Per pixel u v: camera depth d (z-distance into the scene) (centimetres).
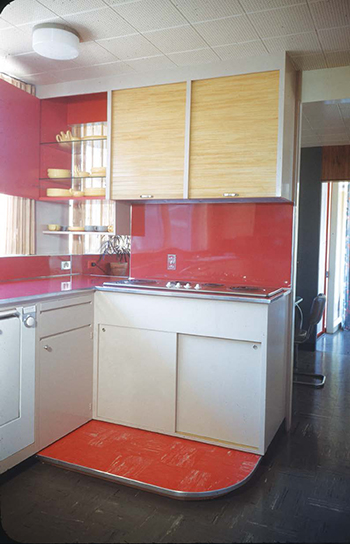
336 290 691
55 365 267
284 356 307
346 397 381
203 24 244
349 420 329
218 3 221
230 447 271
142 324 290
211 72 293
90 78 330
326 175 529
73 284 314
